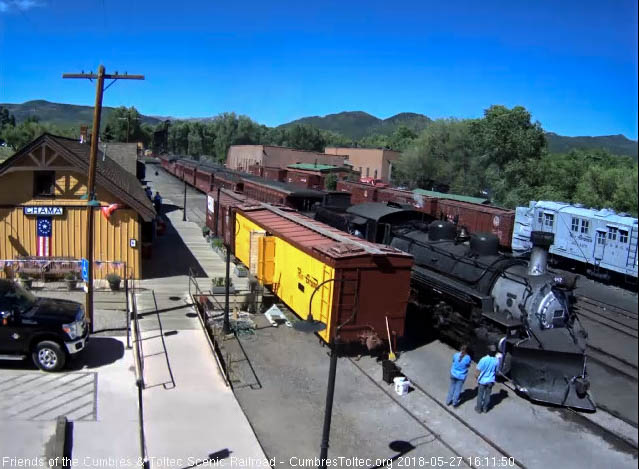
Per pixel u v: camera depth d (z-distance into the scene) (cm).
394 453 1012
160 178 6831
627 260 2316
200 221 3769
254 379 1302
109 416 1033
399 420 1143
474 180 5119
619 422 1160
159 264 2375
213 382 1245
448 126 5519
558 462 1005
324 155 7338
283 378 1319
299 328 888
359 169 7262
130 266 2041
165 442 973
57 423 970
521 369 1268
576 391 1241
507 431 1115
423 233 1852
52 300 1306
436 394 1280
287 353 1479
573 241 2611
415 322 1798
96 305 1723
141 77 1407
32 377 1181
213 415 1090
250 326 1656
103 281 1989
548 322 1273
